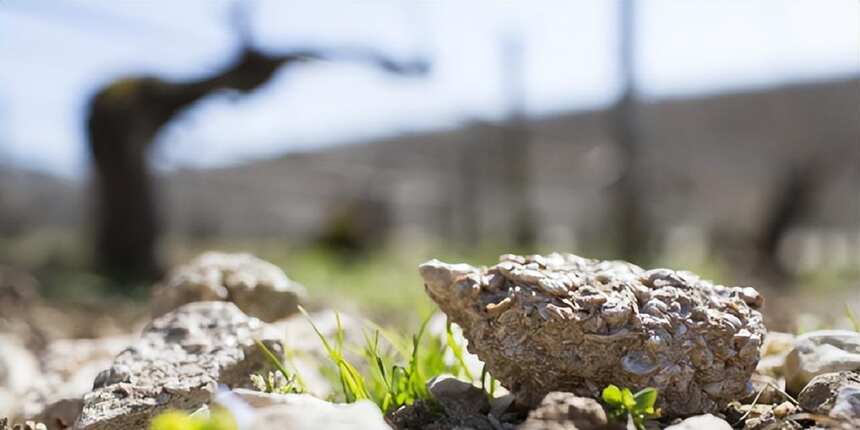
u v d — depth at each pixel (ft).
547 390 5.36
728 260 39.78
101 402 5.73
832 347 6.21
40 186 53.93
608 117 34.65
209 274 9.52
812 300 21.24
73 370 8.92
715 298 5.60
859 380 5.44
